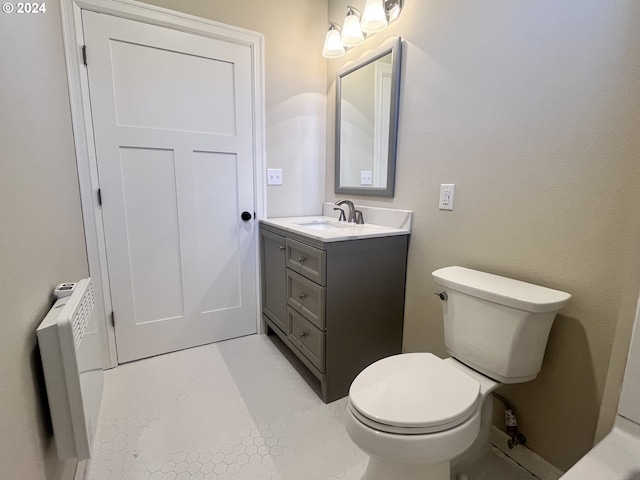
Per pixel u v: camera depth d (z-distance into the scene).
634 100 0.93
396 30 1.73
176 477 1.21
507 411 1.30
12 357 0.68
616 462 0.74
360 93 2.02
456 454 0.93
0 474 0.60
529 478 1.24
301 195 2.39
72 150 1.59
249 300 2.31
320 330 1.59
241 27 1.99
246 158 2.14
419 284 1.71
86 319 1.01
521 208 1.23
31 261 0.84
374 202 1.99
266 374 1.87
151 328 2.00
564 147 1.09
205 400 1.64
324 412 1.57
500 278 1.27
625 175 0.96
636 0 0.91
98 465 1.25
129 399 1.63
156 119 1.84
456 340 1.26
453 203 1.49
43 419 0.84
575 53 1.04
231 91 2.03
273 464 1.27
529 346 1.08
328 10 2.26
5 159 0.72
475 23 1.34
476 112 1.36
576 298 1.10
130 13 1.70
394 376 1.11
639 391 0.79
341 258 1.56
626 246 0.98
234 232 2.18
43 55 1.18
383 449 0.92
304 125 2.32
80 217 1.67
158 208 1.92
